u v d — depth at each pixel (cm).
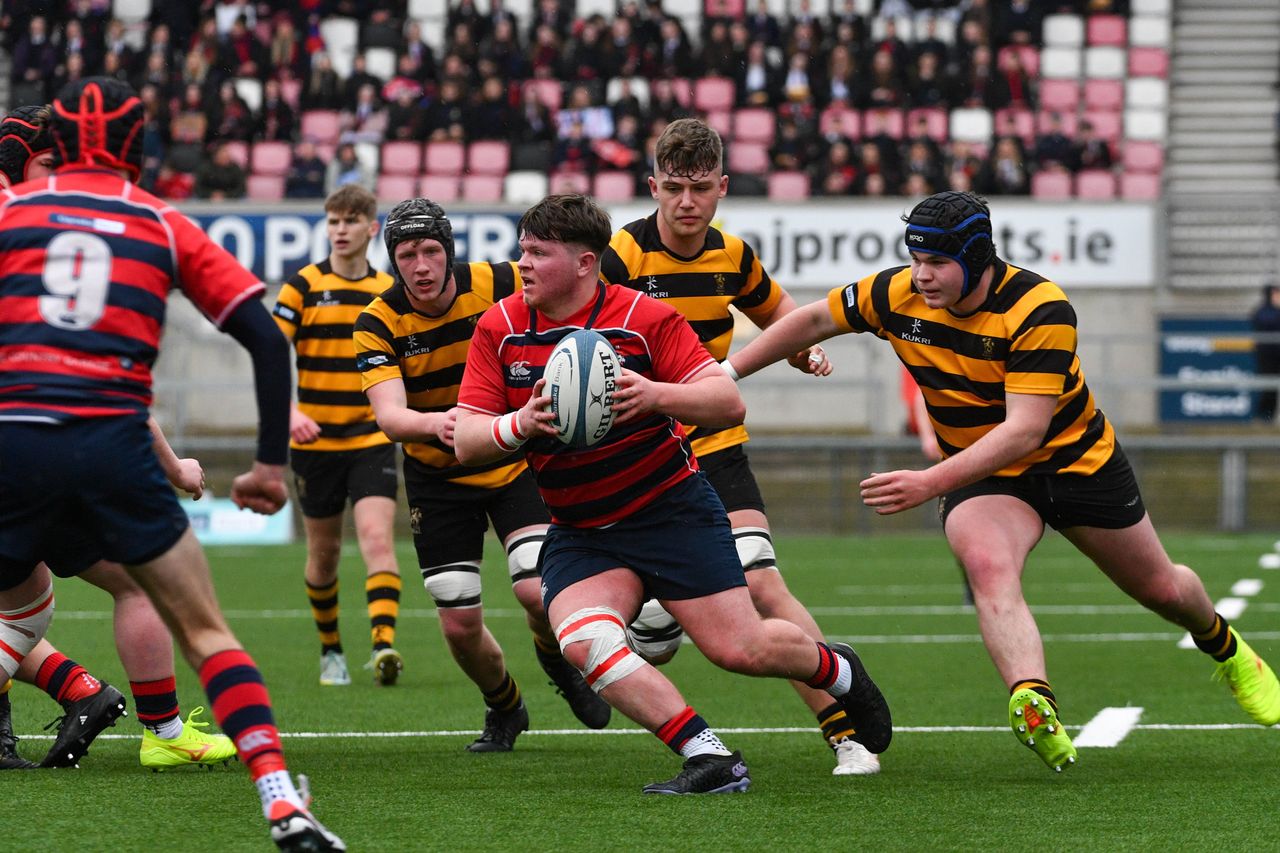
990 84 7644
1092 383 6316
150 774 1895
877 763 1916
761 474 6378
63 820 1616
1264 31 8312
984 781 1855
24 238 1368
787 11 7988
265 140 7406
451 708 2545
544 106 7431
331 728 2334
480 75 7544
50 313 1349
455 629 2086
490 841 1513
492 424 1636
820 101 7631
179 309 6494
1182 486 6356
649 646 2089
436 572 2097
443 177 7294
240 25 7719
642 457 1680
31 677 1933
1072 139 7488
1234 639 2109
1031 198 6825
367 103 7444
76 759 1934
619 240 2128
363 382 2064
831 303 1961
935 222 1783
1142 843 1512
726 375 1669
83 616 3928
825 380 6544
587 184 7200
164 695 1902
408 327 2062
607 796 1755
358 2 8069
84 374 1345
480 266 2111
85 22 7650
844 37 7744
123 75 7462
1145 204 6788
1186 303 6875
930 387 1909
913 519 6406
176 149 7269
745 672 1730
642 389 1608
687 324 1688
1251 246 7350
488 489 2097
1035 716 1745
